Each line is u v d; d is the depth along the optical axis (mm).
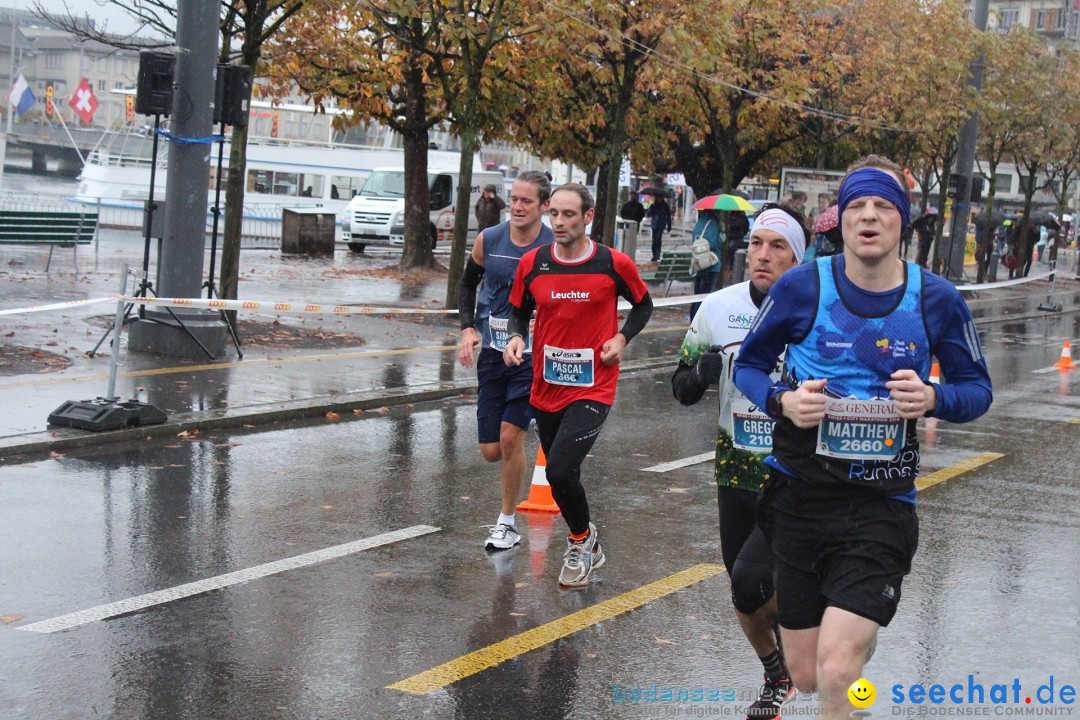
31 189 63531
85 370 11594
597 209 27250
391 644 5387
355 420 10859
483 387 6977
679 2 19547
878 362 3600
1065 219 62812
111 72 97375
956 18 29141
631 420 11719
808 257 10867
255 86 23438
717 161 29031
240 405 10602
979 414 3645
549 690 4918
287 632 5484
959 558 7148
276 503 7809
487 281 6898
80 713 4508
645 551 7102
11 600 5746
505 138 26828
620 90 20625
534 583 6387
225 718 4516
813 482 3650
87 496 7703
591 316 6113
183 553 6621
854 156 32750
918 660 5430
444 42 18844
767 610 4453
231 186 14469
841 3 28203
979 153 37844
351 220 33219
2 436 8797
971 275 41625
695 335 4773
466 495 8273
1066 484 9422
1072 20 82438
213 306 10836
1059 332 24188
